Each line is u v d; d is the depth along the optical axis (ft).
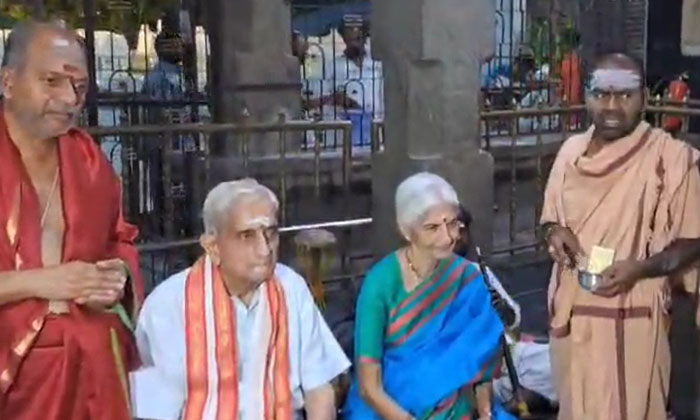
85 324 8.93
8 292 8.59
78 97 8.78
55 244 8.90
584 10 24.47
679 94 19.44
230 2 28.40
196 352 9.75
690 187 11.50
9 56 8.69
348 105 33.96
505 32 34.24
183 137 24.81
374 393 11.27
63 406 8.87
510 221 24.64
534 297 21.42
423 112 18.86
